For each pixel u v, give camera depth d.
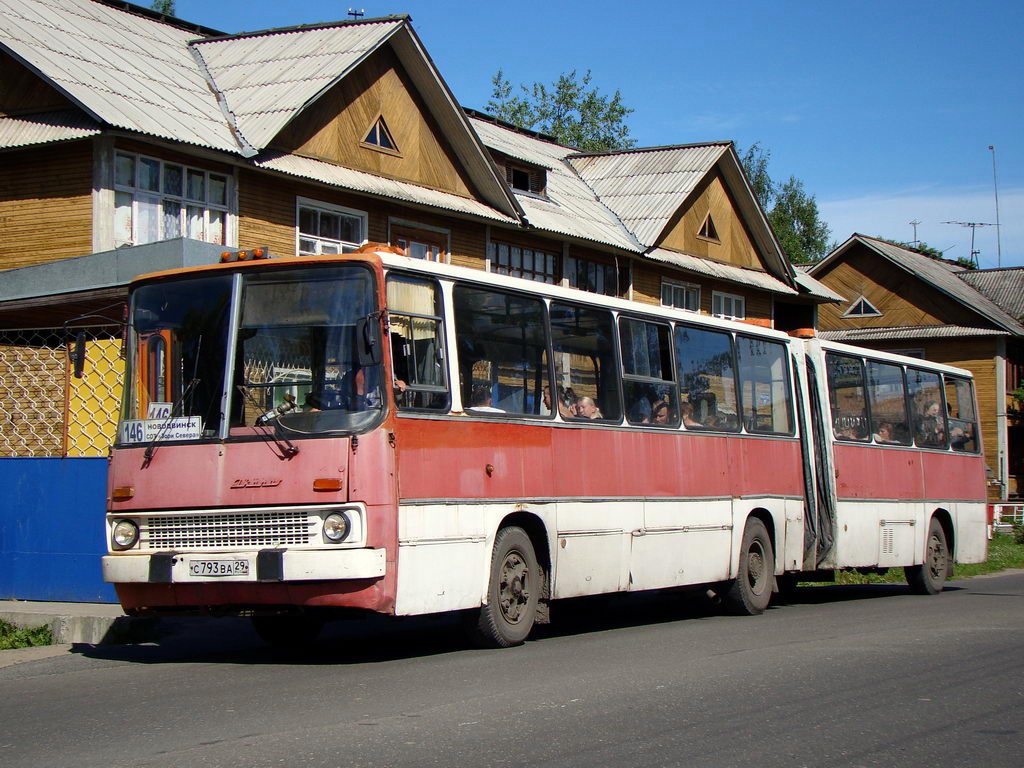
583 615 14.41
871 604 16.20
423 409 9.51
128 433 9.58
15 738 6.68
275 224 19.25
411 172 22.06
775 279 33.31
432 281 9.91
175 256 14.02
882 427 17.30
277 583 8.91
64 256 16.75
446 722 6.96
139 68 19.20
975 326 48.59
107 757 6.14
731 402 14.27
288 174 18.83
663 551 12.68
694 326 13.73
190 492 9.23
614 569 11.90
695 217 30.23
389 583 8.93
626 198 29.83
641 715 7.27
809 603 16.78
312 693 7.98
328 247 20.36
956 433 19.58
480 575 10.02
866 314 50.91
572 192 29.59
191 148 17.31
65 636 11.32
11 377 13.40
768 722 7.16
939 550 18.67
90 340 13.00
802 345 15.96
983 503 20.19
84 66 17.81
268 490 8.99
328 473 8.88
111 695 8.09
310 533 8.88
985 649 10.51
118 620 11.28
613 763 6.04
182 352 9.56
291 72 20.39
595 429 11.76
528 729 6.80
